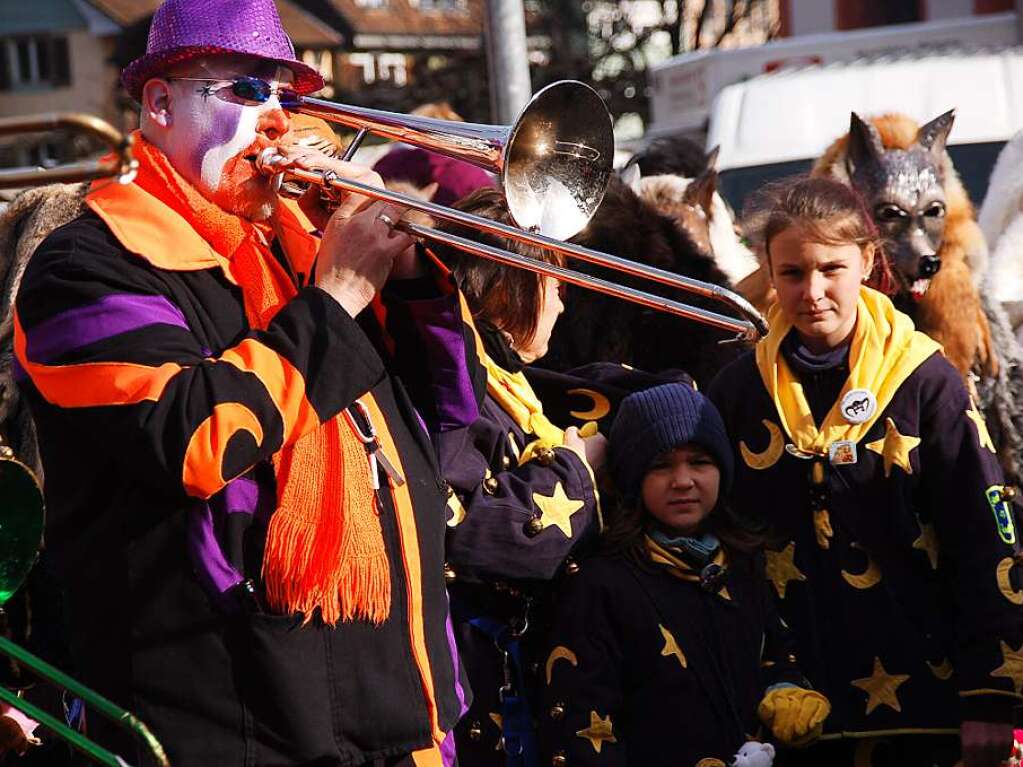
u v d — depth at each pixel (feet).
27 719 17.79
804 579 18.84
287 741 13.57
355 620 14.10
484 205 18.85
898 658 18.51
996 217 31.30
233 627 13.62
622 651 17.66
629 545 17.92
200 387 13.33
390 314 15.74
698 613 17.78
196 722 13.53
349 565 13.87
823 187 19.12
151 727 13.52
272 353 13.67
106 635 13.82
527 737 17.54
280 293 14.97
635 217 22.13
